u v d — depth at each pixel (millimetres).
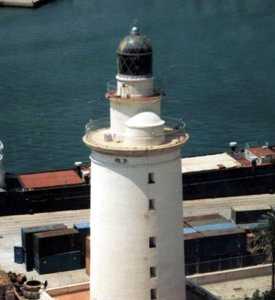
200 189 152250
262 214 131875
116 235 77625
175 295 80062
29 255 122938
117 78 77062
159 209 77188
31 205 145125
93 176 78375
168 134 78125
